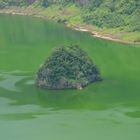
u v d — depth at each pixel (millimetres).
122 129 168500
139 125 171625
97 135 163750
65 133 166000
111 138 161125
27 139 161750
